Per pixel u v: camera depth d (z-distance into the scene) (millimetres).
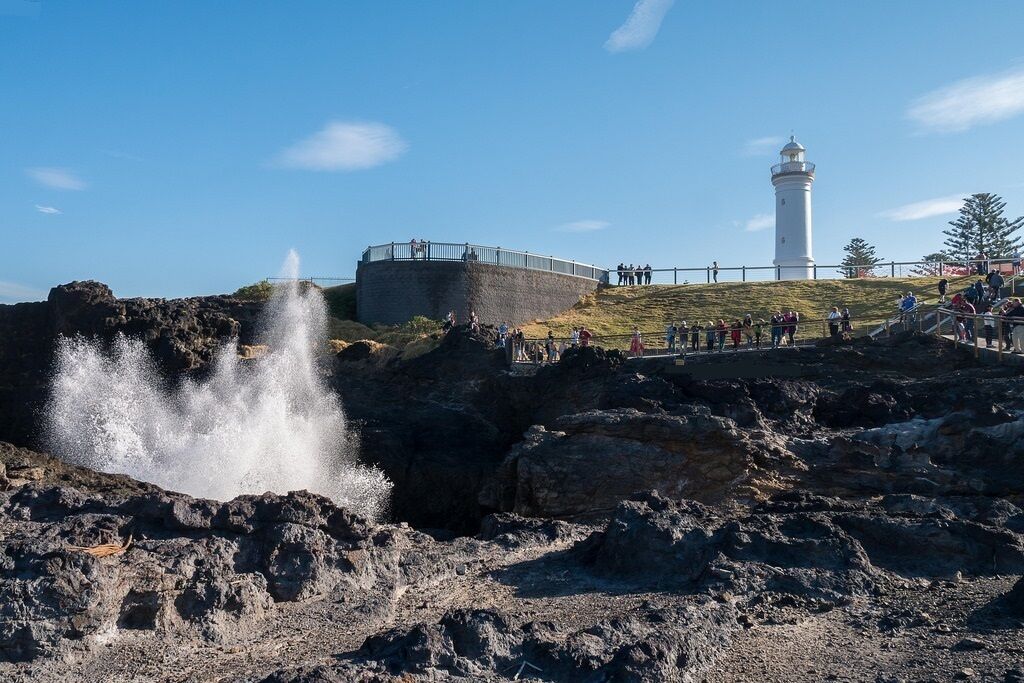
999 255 74812
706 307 46281
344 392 33188
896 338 27906
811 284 49094
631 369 27891
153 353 35094
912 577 10508
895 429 19688
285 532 9766
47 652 7738
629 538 11047
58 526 9445
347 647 8219
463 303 42344
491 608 8055
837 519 11586
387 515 27781
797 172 62062
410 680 6836
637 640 7895
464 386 31719
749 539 10648
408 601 9953
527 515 20828
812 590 9812
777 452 19656
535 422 28812
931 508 13234
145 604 8523
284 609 9320
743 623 8953
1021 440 18031
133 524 9648
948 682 7191
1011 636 8281
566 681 7207
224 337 37438
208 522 9758
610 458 20484
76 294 36719
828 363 26922
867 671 7586
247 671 7559
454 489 27938
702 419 20156
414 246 42562
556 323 44562
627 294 50094
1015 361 24000
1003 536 11000
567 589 10391
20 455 17656
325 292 48344
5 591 7824
